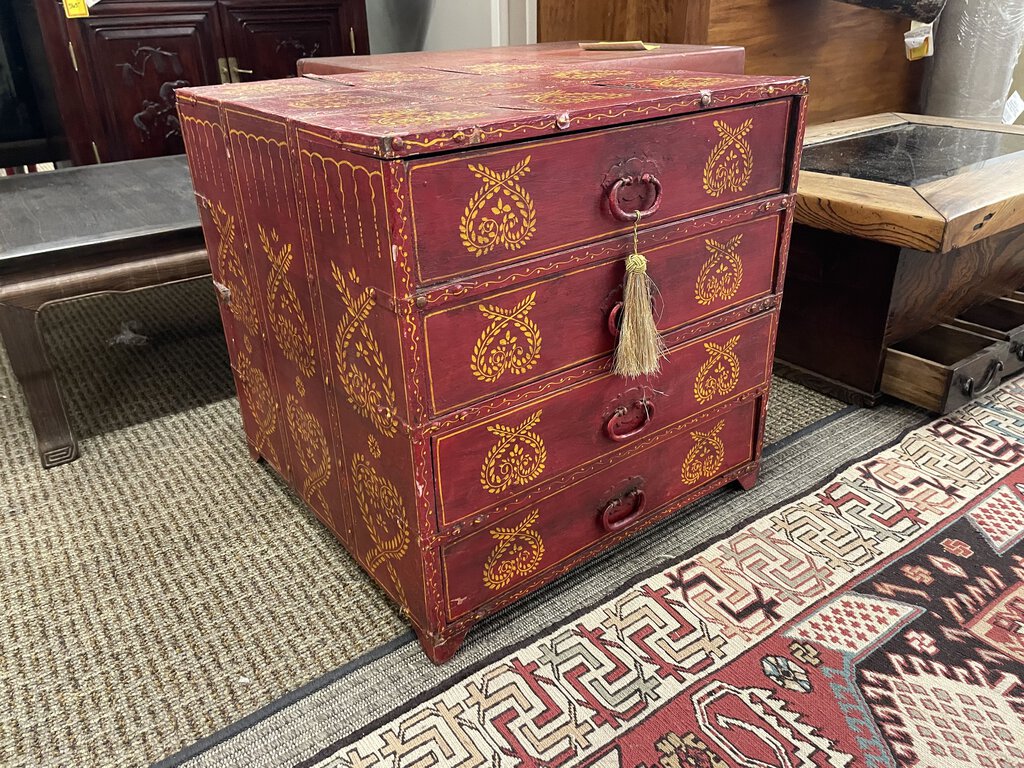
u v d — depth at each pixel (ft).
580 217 2.93
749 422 4.25
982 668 3.22
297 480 4.17
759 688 3.16
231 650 3.45
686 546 4.01
